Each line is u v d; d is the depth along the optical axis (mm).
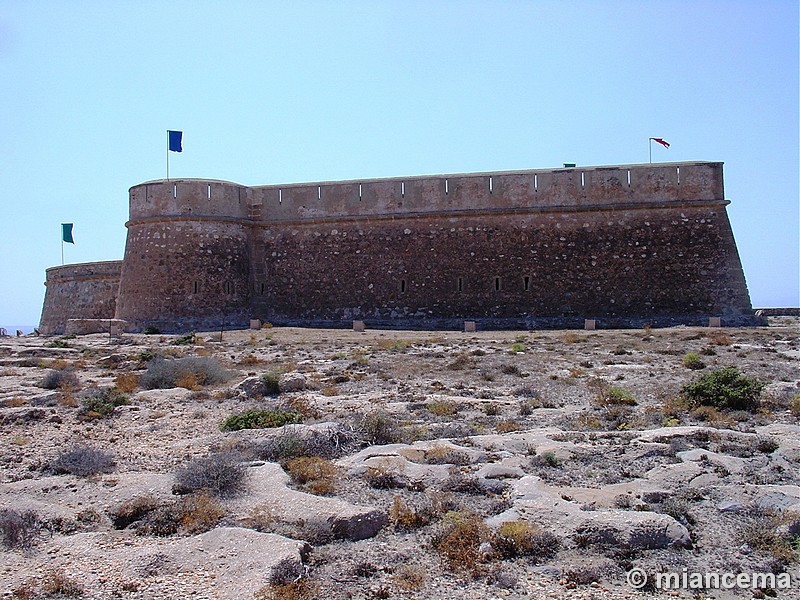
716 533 10812
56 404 22766
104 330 51906
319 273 57000
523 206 54062
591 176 53469
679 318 50656
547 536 10344
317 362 32250
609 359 31312
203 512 11352
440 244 55125
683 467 13375
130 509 11695
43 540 10852
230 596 8797
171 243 54406
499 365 29531
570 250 53156
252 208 58688
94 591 9078
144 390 25625
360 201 56812
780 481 12805
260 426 17984
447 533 10562
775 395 20672
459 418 19078
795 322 50344
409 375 27672
